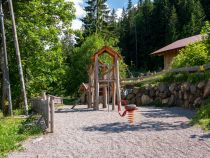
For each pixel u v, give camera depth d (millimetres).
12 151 10523
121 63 43344
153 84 28375
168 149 9961
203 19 79750
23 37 28141
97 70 25219
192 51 27000
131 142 11180
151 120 16312
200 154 9250
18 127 14141
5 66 22203
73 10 31438
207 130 12336
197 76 22297
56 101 34312
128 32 95812
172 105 25125
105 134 12914
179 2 83750
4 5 26703
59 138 12453
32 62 28875
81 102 37219
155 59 83625
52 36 29812
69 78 47062
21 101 28594
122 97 31953
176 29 79562
